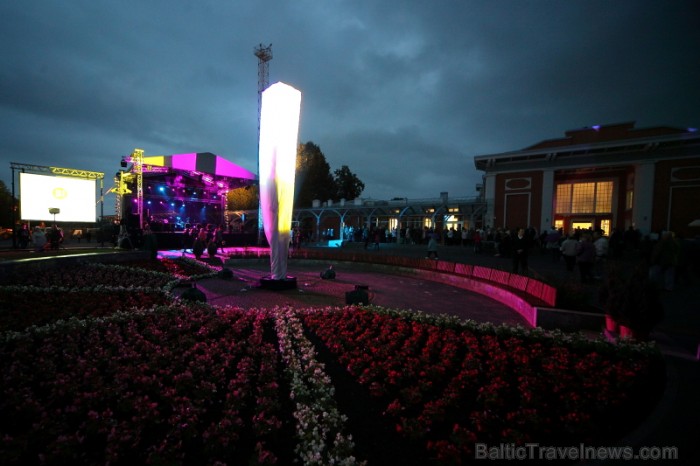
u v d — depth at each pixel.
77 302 7.56
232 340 5.45
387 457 2.82
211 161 28.59
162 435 3.08
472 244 26.94
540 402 3.53
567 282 7.56
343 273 14.32
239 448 2.92
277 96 9.68
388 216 35.69
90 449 2.86
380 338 5.48
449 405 3.60
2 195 46.81
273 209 10.06
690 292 9.99
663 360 4.40
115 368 4.24
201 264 15.19
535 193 28.20
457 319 6.23
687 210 23.55
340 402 3.71
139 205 24.66
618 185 27.55
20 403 3.46
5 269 9.65
